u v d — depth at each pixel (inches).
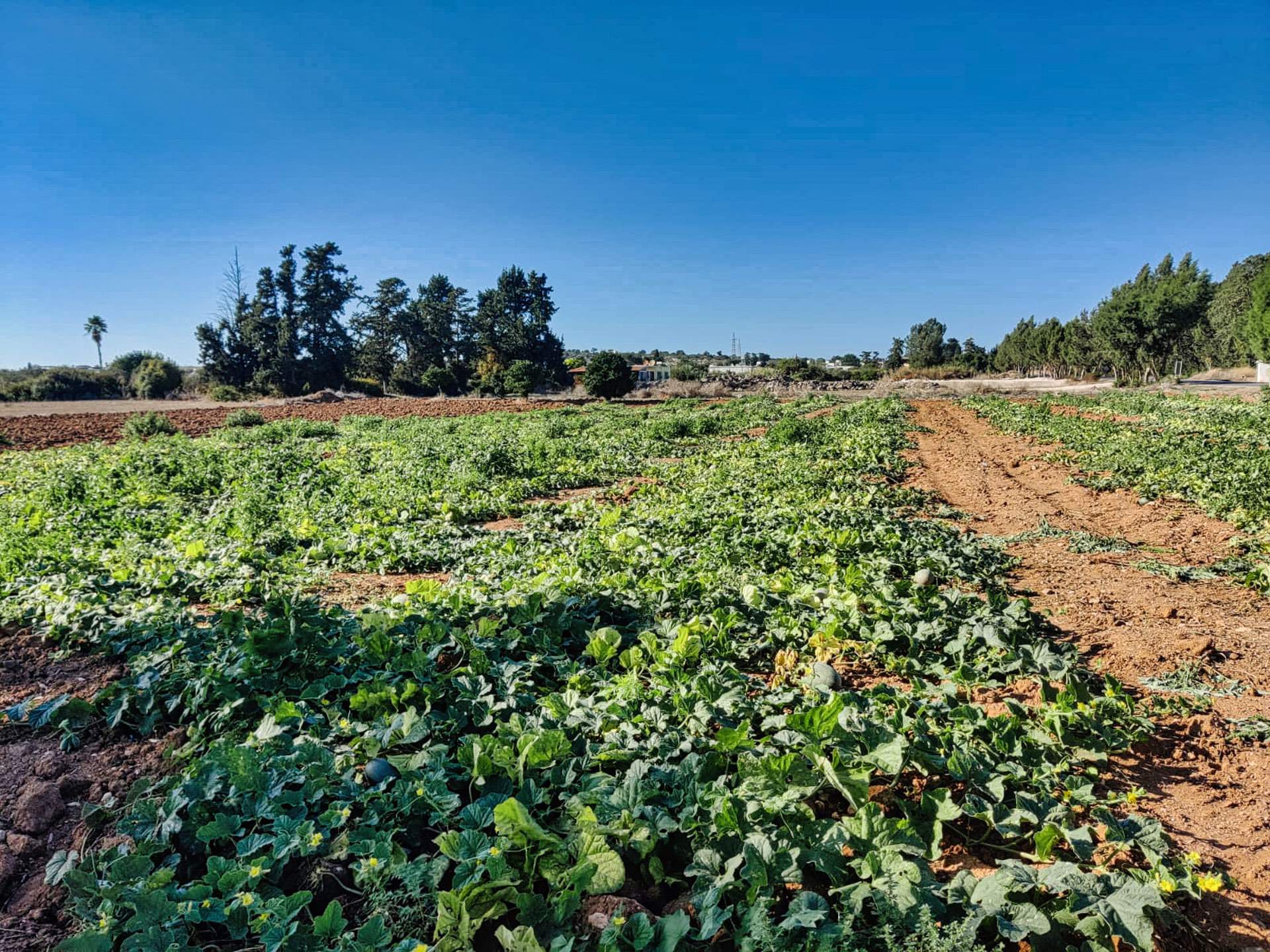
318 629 223.6
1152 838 137.3
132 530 426.0
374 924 114.3
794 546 351.6
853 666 231.1
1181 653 233.6
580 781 152.9
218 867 129.0
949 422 1077.8
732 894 124.3
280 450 788.6
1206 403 1141.1
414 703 186.1
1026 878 121.0
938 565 332.8
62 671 219.3
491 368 3127.5
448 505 487.2
